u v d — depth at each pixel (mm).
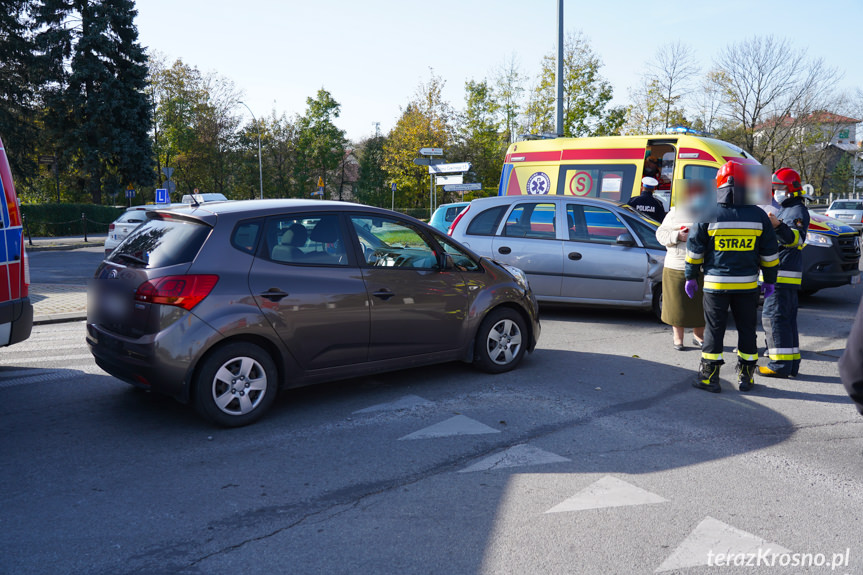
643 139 11281
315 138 68438
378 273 5285
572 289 8711
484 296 5922
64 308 10438
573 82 34625
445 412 5055
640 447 4340
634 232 8602
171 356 4402
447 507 3461
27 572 2832
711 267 5566
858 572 2863
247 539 3123
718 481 3809
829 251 9969
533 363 6602
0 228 5582
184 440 4457
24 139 40969
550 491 3660
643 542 3104
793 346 6148
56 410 5141
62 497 3580
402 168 40219
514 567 2881
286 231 4953
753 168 5461
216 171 57906
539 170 12258
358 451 4262
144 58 43344
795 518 3357
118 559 2943
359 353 5211
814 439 4520
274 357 4922
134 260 4781
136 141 43562
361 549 3031
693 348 7324
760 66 43469
